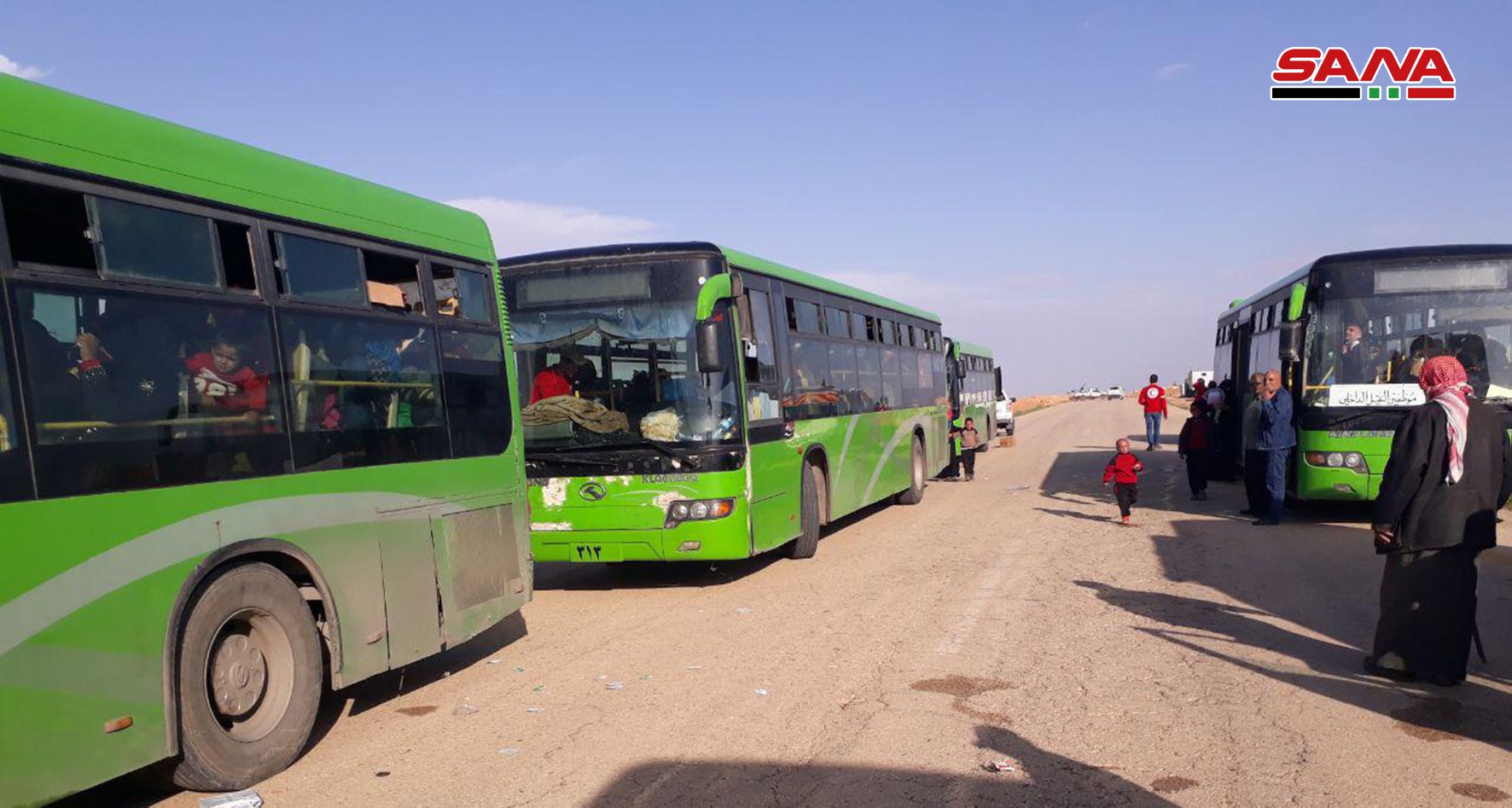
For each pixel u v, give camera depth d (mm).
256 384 5410
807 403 12492
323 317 5949
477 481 7348
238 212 5430
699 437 9984
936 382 20750
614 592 10711
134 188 4832
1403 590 6344
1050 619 8484
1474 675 6531
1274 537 12547
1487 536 6105
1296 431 13391
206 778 4969
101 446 4512
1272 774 4895
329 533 5852
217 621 5066
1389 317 12602
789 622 8719
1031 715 5934
